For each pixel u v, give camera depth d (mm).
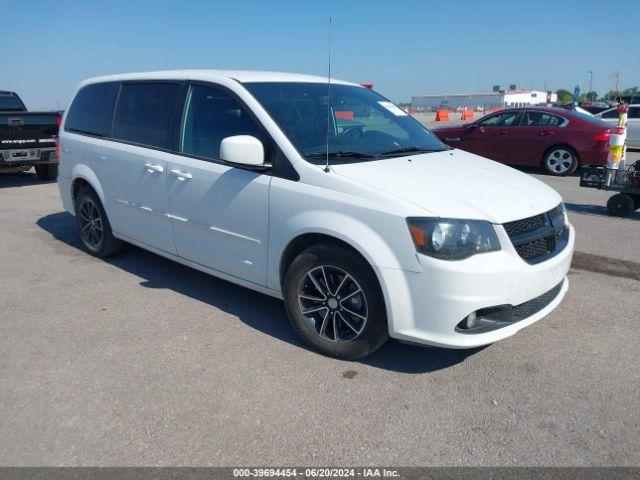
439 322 3129
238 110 4059
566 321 4172
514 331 3285
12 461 2660
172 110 4566
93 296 4730
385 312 3346
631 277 5125
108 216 5348
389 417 2990
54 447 2760
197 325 4141
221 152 3670
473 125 12484
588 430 2871
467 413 3023
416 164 3861
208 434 2854
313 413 3027
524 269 3221
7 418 2996
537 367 3510
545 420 2959
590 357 3627
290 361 3596
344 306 3514
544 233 3434
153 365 3551
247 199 3865
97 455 2699
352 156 3816
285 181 3650
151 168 4609
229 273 4215
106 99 5398
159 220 4703
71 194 5891
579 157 11148
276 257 3766
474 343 3162
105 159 5199
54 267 5516
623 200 7465
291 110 4027
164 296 4715
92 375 3434
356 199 3318
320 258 3484
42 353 3717
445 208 3170
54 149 10359
